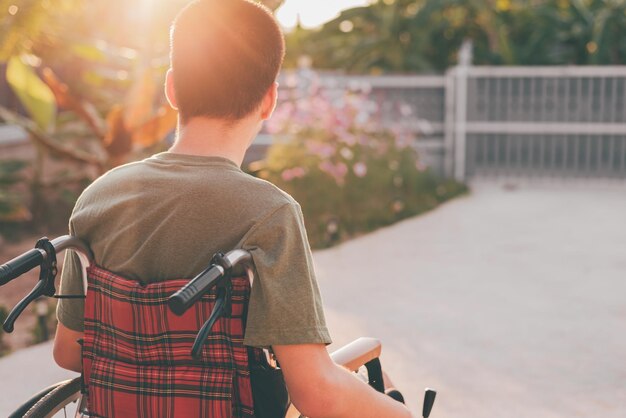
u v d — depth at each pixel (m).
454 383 4.05
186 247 1.57
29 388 4.02
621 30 13.47
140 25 6.65
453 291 5.80
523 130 11.30
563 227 8.10
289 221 1.54
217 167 1.59
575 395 3.89
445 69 15.12
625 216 8.69
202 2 1.62
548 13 14.01
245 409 1.61
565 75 11.12
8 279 1.57
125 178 1.66
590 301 5.50
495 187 11.00
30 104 7.17
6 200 7.27
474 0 13.67
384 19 14.23
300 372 1.53
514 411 3.70
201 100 1.61
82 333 1.85
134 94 6.46
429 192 9.91
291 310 1.51
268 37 1.62
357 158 8.68
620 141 11.14
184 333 1.57
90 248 1.72
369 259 6.83
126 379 1.63
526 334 4.81
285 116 8.98
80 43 7.39
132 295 1.58
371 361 2.14
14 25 6.20
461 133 11.16
